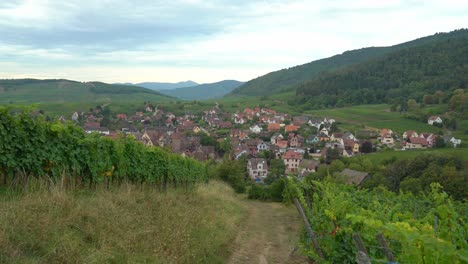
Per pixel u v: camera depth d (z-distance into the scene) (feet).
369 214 19.94
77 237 18.95
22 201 20.02
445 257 9.07
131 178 40.09
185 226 27.45
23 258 15.20
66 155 28.22
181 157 63.05
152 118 426.92
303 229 32.55
